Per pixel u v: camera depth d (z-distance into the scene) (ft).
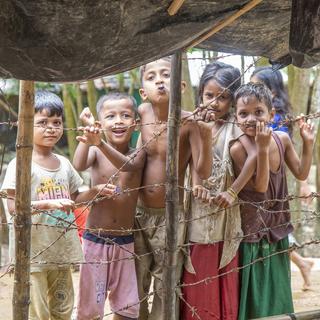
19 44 7.81
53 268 11.44
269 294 11.93
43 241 11.28
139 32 8.27
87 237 11.85
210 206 11.40
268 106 11.44
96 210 11.69
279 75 13.84
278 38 10.12
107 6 7.79
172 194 9.82
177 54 9.52
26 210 9.06
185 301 10.89
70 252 11.51
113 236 11.66
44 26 7.76
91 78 8.57
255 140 11.25
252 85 11.50
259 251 11.76
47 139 11.40
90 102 25.23
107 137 11.82
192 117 11.03
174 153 9.78
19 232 9.07
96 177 11.93
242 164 11.54
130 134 11.79
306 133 11.74
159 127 11.57
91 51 8.17
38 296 11.33
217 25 8.79
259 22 9.68
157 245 11.64
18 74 8.21
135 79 27.76
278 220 11.92
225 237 11.43
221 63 11.97
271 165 11.79
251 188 11.61
